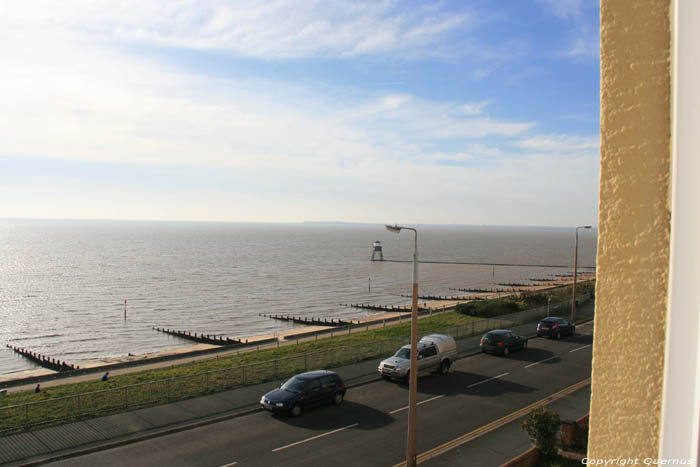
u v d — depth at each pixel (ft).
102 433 62.08
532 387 83.46
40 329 247.09
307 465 54.39
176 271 497.46
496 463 54.90
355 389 82.84
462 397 78.13
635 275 4.95
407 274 504.84
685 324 4.35
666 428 4.46
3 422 64.03
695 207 4.30
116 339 228.22
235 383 83.15
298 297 351.46
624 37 5.11
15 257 642.63
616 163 5.15
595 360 5.26
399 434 63.10
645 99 4.94
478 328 134.92
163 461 55.06
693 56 4.34
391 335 129.29
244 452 57.62
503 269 563.07
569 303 170.09
